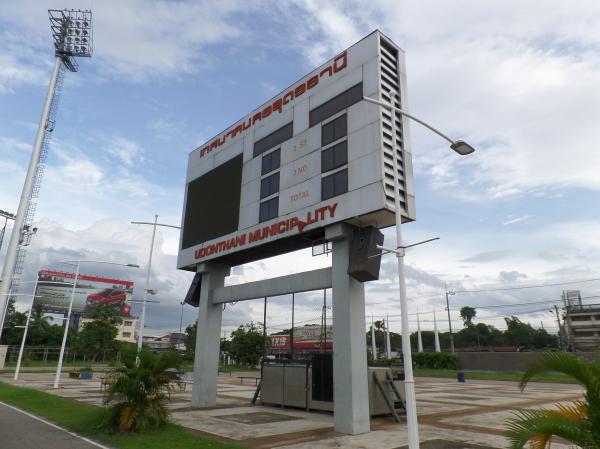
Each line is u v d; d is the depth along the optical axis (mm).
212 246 20609
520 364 55906
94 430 12883
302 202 16141
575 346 71438
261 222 17953
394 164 10680
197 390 19688
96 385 30781
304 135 16891
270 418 16219
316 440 12102
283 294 17297
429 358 63469
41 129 55719
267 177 18328
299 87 17812
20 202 52156
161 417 13234
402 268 9773
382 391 16312
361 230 14344
